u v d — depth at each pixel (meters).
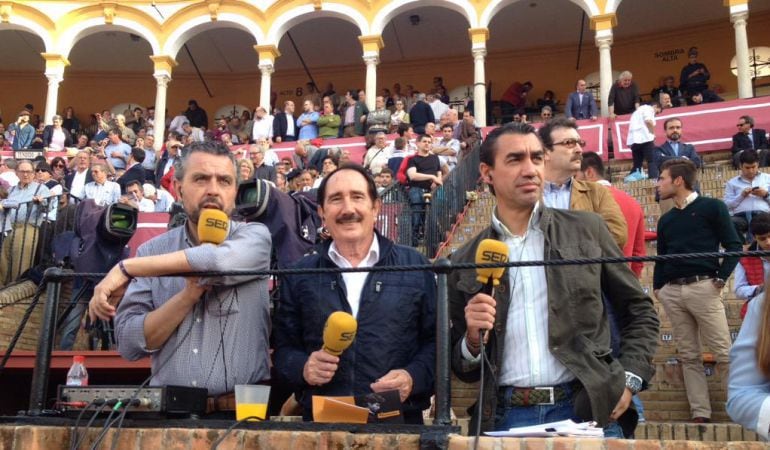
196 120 22.86
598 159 6.22
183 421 3.28
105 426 3.21
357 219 4.01
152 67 26.16
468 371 3.67
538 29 23.42
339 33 23.94
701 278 6.50
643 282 8.91
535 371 3.56
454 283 3.86
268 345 4.04
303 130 19.42
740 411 2.94
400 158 13.90
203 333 3.79
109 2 22.16
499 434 3.12
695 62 20.05
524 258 3.75
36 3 22.33
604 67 19.34
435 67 25.14
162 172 16.41
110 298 3.56
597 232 3.79
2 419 3.46
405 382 3.59
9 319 9.96
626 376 3.55
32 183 11.52
